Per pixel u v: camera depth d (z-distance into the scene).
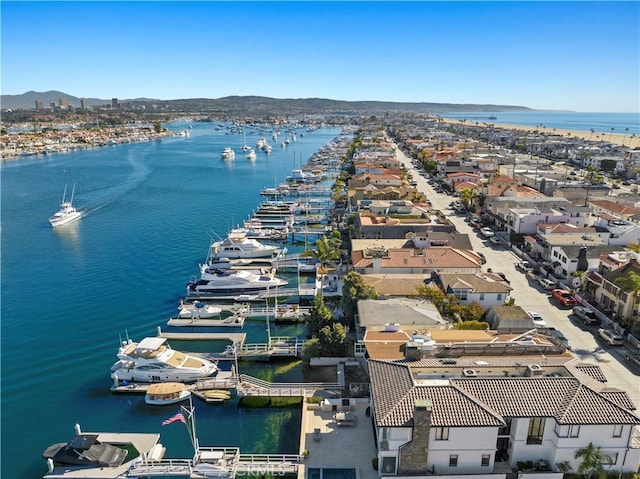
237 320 81.81
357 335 70.19
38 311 87.38
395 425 40.53
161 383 62.53
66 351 73.81
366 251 91.94
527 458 42.94
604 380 46.88
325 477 45.81
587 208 118.94
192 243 127.25
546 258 99.31
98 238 132.00
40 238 132.12
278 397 59.94
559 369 47.91
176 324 81.50
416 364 48.72
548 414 41.25
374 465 46.66
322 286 94.31
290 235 133.38
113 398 62.44
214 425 56.78
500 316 68.56
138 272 106.50
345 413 54.22
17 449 53.44
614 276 76.75
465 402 41.94
